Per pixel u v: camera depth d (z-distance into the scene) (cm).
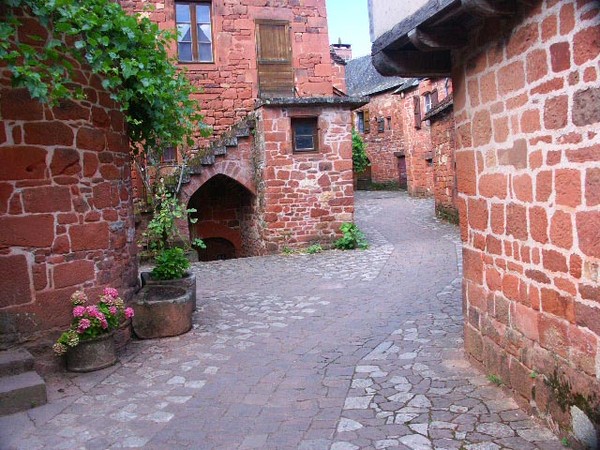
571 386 335
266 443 369
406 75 514
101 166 579
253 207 1418
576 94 314
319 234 1337
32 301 518
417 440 356
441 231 1516
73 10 480
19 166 509
